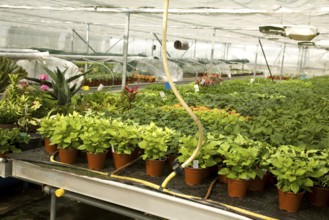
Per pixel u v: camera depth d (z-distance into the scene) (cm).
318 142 307
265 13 471
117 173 273
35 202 436
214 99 581
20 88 411
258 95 669
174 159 287
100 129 290
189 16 734
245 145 272
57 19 1057
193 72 1255
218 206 224
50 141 308
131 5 599
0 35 1377
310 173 227
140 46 2072
